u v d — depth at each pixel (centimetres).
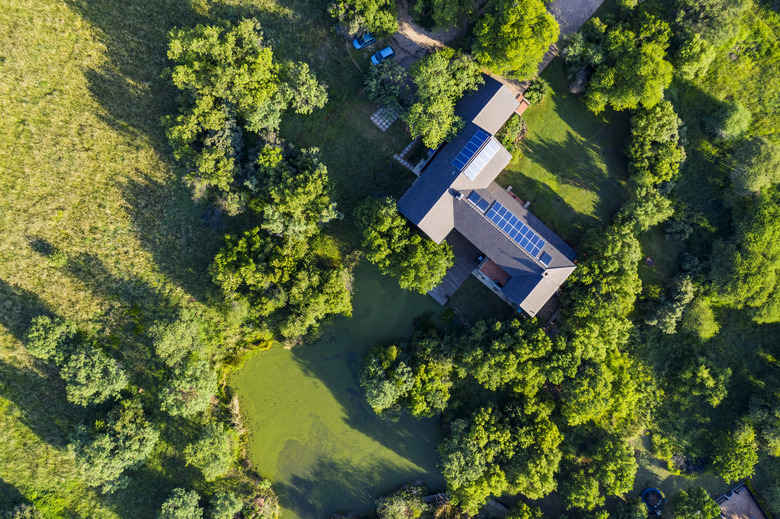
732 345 6041
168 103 5775
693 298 5788
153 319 5816
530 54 5169
